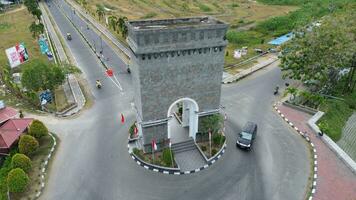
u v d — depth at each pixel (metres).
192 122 34.41
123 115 41.97
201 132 34.81
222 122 36.84
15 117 39.56
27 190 28.77
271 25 82.00
